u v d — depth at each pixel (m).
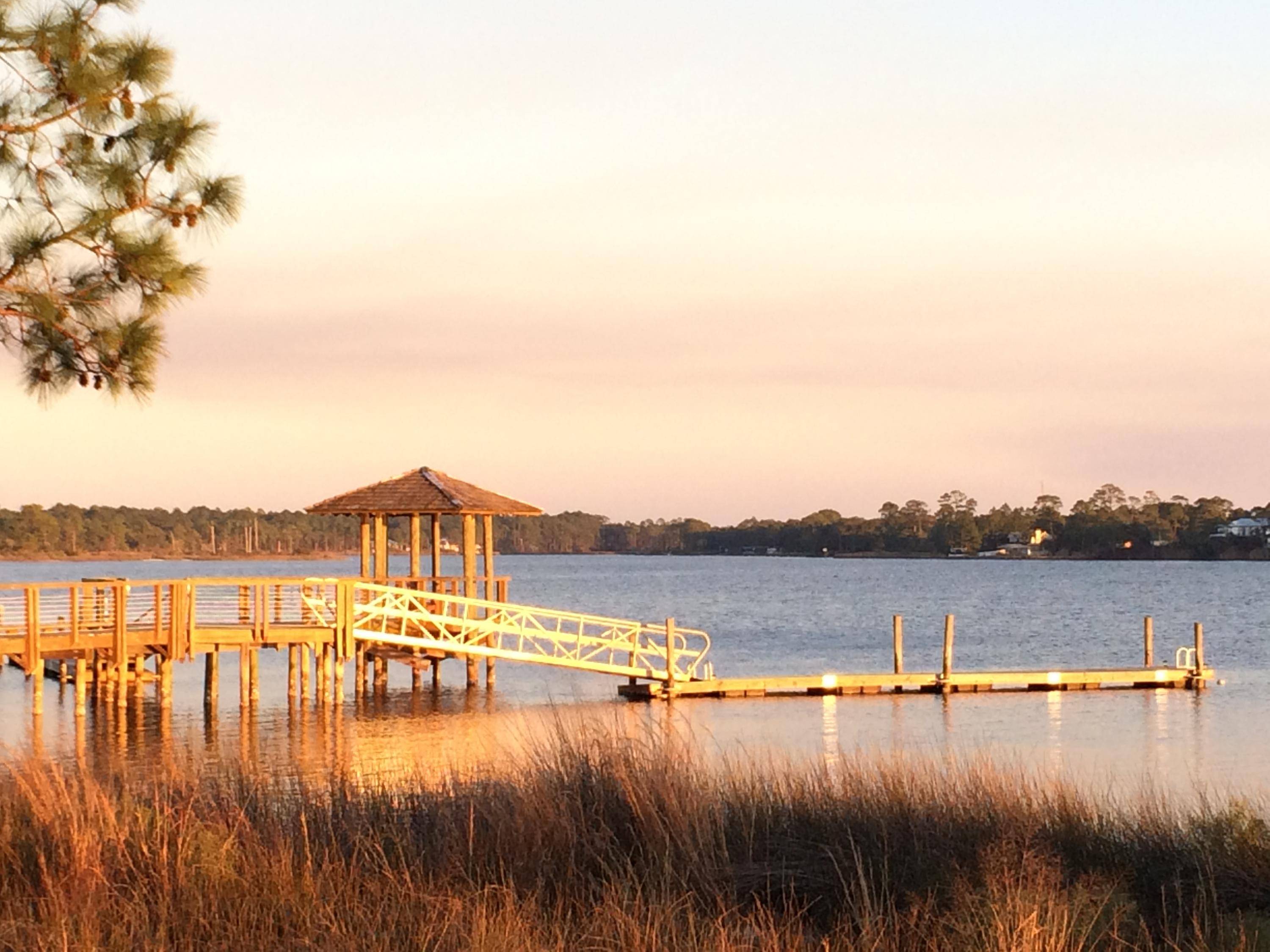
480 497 38.38
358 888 10.33
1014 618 79.50
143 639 29.41
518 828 11.34
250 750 24.19
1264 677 41.38
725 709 32.19
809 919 10.63
